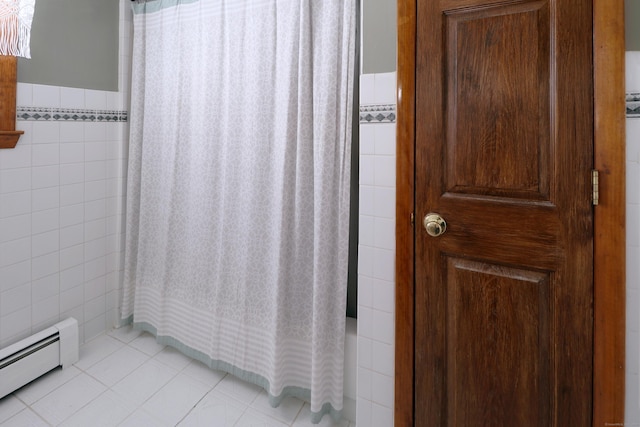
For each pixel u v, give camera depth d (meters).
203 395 1.68
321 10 1.40
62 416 1.53
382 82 1.18
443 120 1.09
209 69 1.72
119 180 2.15
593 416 0.96
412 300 1.17
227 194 1.70
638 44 0.89
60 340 1.81
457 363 1.12
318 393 1.45
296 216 1.51
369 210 1.23
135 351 2.00
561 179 0.95
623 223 0.91
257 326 1.66
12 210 1.69
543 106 0.96
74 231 1.96
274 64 1.54
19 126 1.68
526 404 1.03
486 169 1.04
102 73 2.03
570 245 0.96
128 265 2.13
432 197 1.12
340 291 1.43
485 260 1.06
